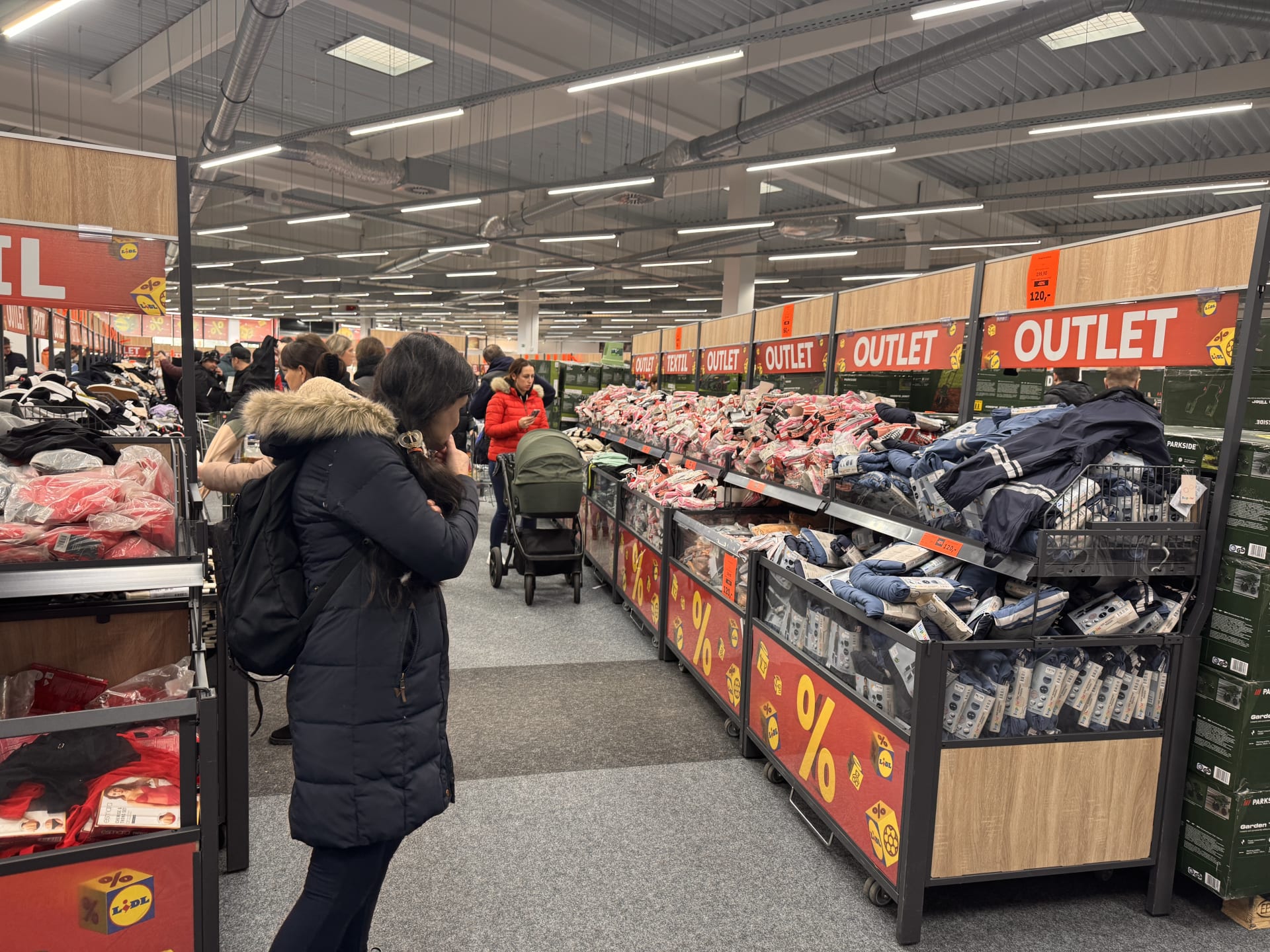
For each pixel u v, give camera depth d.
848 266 24.61
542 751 3.36
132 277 2.15
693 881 2.50
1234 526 2.26
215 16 9.77
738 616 3.44
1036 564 2.11
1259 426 2.71
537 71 10.22
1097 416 2.26
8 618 1.98
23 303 2.05
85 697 2.07
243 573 1.55
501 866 2.54
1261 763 2.26
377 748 1.54
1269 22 6.63
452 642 4.74
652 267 26.48
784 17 9.66
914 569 2.54
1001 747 2.22
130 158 2.12
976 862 2.24
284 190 19.05
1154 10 6.43
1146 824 2.37
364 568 1.54
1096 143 12.81
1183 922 2.38
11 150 2.02
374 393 1.70
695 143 11.59
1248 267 2.19
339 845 1.52
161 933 1.57
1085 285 2.76
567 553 5.58
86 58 12.12
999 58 9.91
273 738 3.37
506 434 5.86
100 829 1.52
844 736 2.54
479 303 32.03
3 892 1.45
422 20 9.23
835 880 2.53
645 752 3.38
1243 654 2.24
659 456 5.89
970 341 3.35
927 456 2.48
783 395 4.93
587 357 25.84
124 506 1.71
